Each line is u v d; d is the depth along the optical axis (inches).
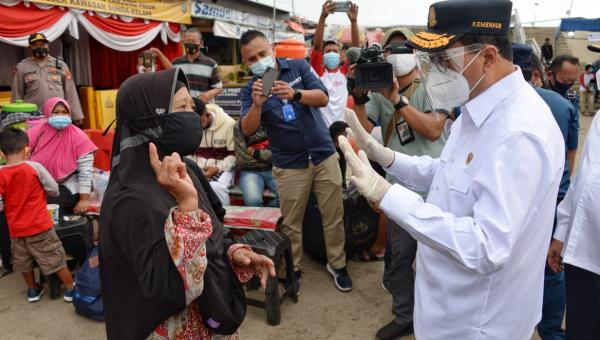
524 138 51.6
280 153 137.8
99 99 290.2
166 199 56.9
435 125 106.7
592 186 80.9
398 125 116.4
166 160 51.4
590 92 538.9
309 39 630.5
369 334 121.6
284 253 135.0
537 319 62.1
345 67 232.5
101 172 189.9
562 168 55.9
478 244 50.2
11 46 302.7
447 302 61.5
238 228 147.8
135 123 59.1
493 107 55.8
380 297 140.4
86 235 152.6
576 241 83.2
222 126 183.3
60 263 138.4
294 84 134.8
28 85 229.8
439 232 52.2
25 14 238.4
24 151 136.0
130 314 55.6
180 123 59.2
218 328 61.5
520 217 50.4
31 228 133.2
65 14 261.4
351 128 77.7
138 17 313.7
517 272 57.5
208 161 183.8
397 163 77.2
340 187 140.2
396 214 54.6
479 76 56.4
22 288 150.3
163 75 59.9
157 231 53.0
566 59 149.8
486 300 58.4
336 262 143.7
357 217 160.9
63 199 163.3
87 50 346.9
